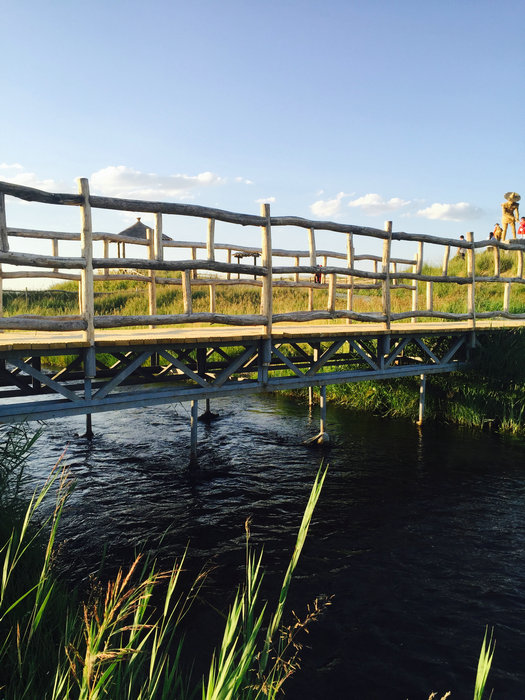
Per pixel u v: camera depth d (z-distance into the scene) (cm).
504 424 1189
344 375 940
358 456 1009
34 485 826
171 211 658
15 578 420
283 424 1256
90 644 185
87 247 597
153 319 657
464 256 2752
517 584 568
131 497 800
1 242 653
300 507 775
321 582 570
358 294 2292
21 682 298
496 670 435
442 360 1156
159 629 470
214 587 555
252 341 790
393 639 474
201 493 823
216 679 220
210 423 1266
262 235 765
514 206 2450
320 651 455
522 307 1670
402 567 603
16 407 576
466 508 768
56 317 841
